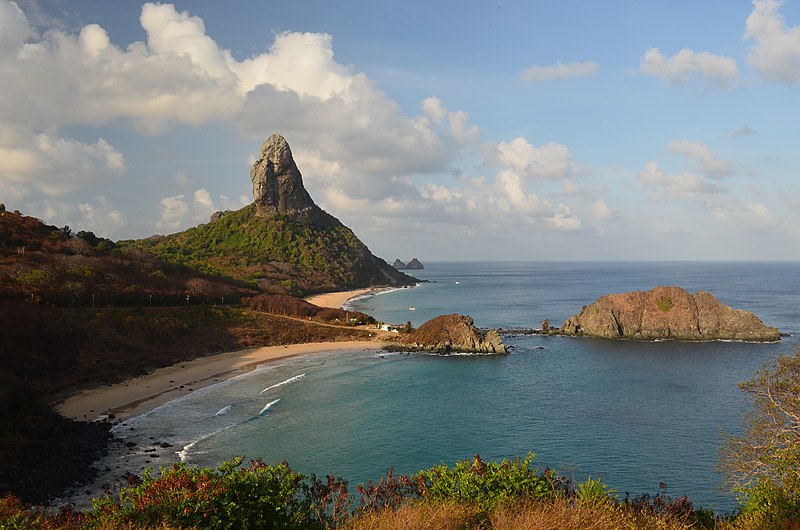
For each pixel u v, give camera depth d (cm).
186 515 1378
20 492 3400
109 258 11919
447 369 8194
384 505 1691
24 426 4506
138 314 9150
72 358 6769
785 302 17638
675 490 3734
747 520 1599
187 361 8331
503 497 1541
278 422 5284
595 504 1486
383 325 12056
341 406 5934
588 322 11688
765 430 1878
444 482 1717
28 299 8000
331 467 4134
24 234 11006
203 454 4356
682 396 6328
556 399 6269
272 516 1498
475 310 17050
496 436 4903
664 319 11175
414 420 5403
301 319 12419
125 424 5084
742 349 9669
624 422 5300
